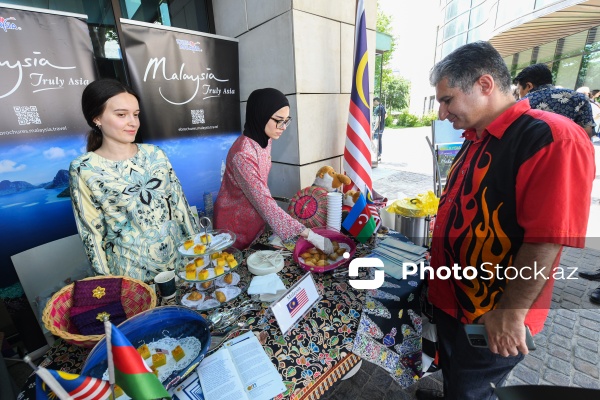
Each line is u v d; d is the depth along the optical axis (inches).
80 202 41.3
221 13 88.7
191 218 52.3
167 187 48.3
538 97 75.3
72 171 40.6
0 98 56.9
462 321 37.6
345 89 86.7
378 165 244.2
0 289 62.9
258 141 52.9
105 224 43.9
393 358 35.6
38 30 58.7
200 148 86.9
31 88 59.7
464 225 34.6
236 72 89.0
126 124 41.5
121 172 43.0
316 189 57.8
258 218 57.1
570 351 63.4
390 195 166.4
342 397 55.2
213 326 32.1
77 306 33.6
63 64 62.6
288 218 47.4
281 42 73.9
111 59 81.0
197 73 81.0
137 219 44.5
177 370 26.2
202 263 39.5
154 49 72.4
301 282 34.8
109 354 18.5
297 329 31.9
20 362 66.3
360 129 72.4
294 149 79.9
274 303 30.7
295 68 72.7
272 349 29.4
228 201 56.2
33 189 63.4
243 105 92.6
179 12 91.8
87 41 65.0
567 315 73.7
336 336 31.3
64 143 65.3
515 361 35.8
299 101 75.4
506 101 31.9
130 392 18.2
